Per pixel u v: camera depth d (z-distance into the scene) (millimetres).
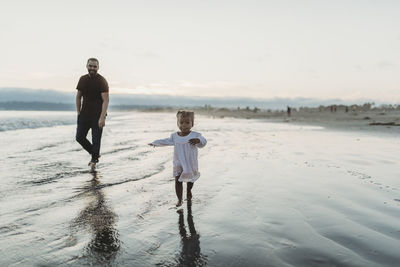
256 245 2227
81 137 5359
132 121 29031
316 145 8688
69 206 3188
